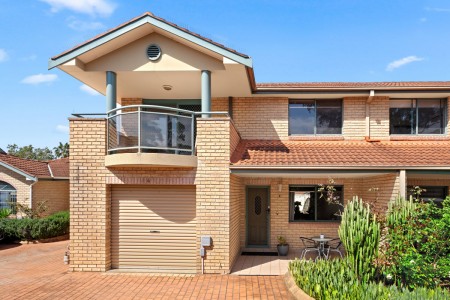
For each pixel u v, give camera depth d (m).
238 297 8.02
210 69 10.85
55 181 21.50
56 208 21.52
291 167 10.16
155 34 11.00
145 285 8.95
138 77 11.59
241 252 13.18
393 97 13.41
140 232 10.50
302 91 13.09
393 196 10.26
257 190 13.85
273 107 13.75
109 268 10.41
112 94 10.99
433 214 8.43
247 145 12.83
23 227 16.25
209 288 8.69
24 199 19.48
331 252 13.07
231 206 10.52
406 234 7.93
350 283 6.92
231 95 13.56
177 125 10.16
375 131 13.41
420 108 13.55
